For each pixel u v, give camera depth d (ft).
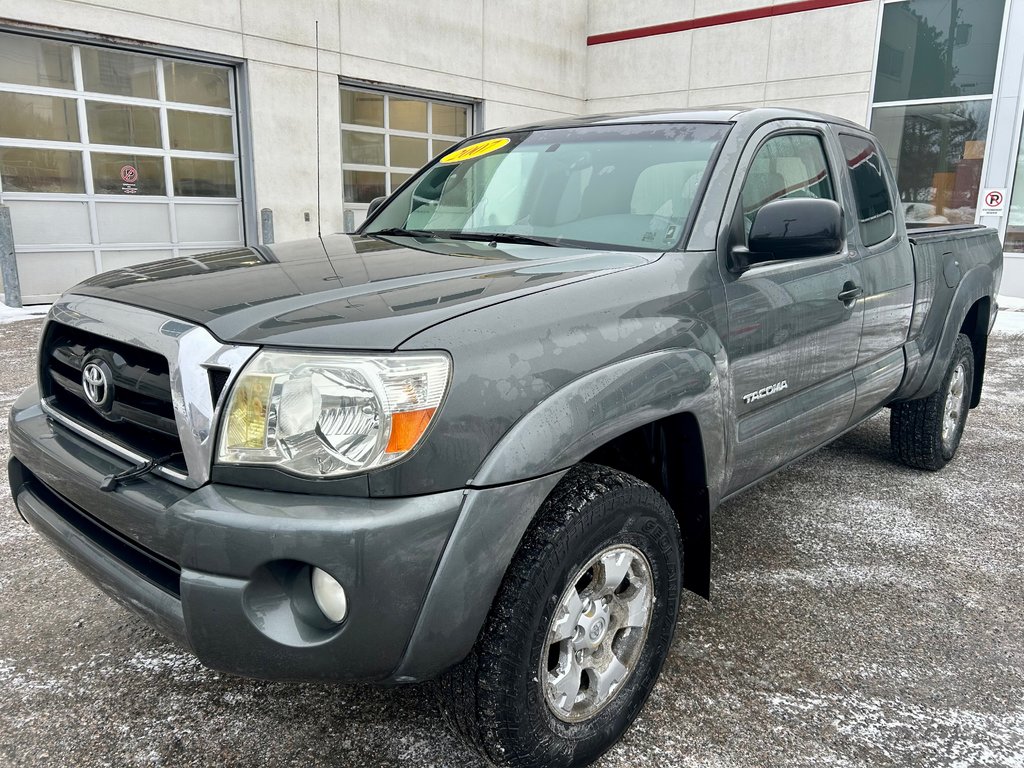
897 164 42.75
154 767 6.74
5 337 25.50
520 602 5.70
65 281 33.94
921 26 40.65
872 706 7.66
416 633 5.32
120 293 6.57
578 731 6.46
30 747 6.94
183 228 37.37
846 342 10.18
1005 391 21.47
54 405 7.18
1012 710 7.63
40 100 32.07
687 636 8.87
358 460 5.16
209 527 5.17
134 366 6.02
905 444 14.20
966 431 17.48
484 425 5.46
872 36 42.45
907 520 12.30
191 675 8.05
